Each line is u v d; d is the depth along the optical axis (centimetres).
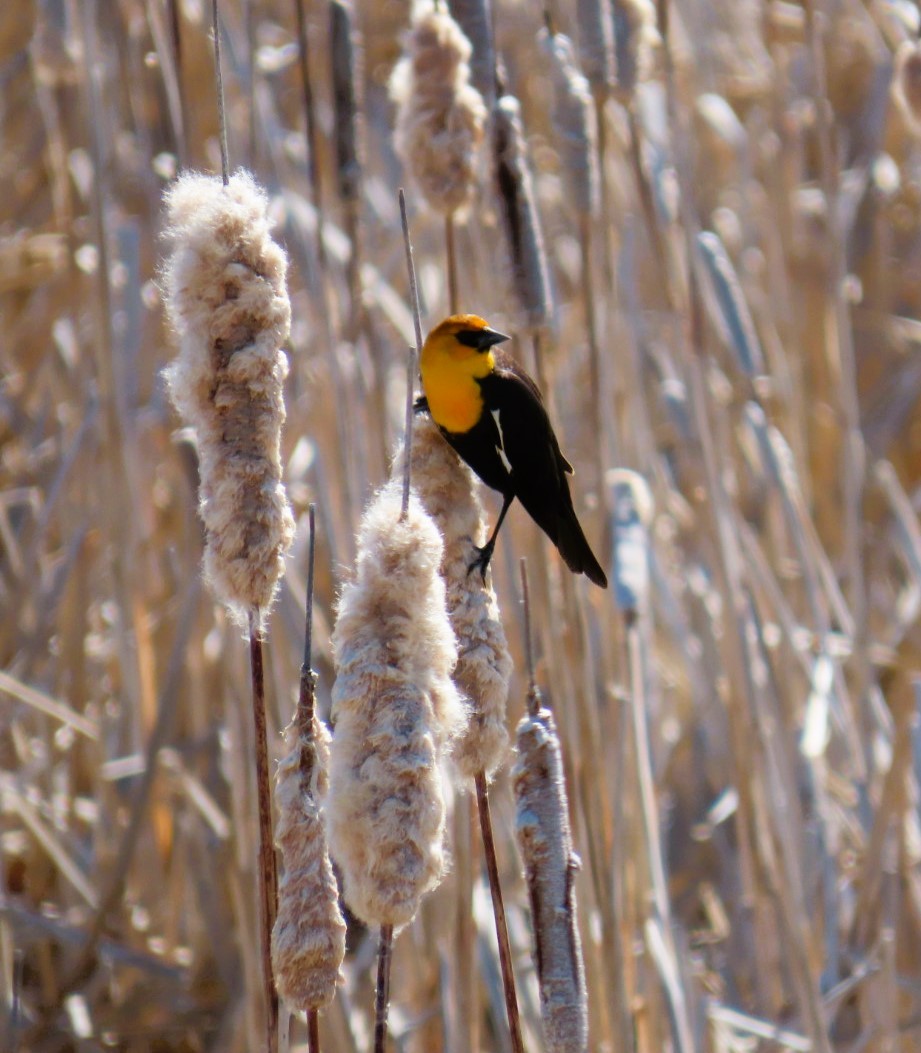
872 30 1500
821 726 954
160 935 1046
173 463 1104
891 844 915
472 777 509
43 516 1061
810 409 1373
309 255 1048
